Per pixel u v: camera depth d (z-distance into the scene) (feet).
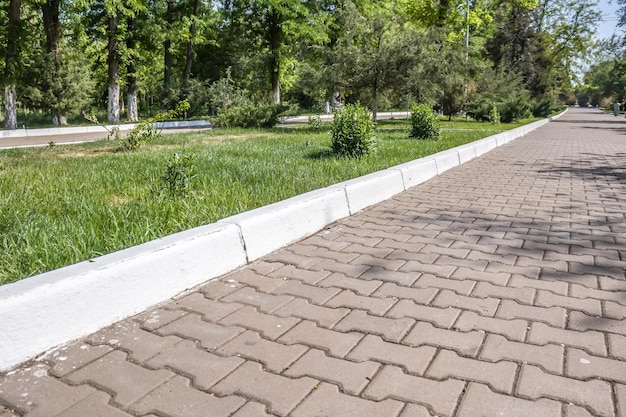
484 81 99.25
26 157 32.99
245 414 6.49
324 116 121.70
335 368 7.61
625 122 111.96
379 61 57.72
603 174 29.22
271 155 31.71
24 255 11.13
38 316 8.07
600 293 10.53
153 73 159.02
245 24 119.24
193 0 108.88
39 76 91.20
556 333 8.69
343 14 60.54
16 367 7.73
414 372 7.45
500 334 8.67
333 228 16.26
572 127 89.51
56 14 91.09
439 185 25.20
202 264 11.28
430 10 111.14
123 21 97.76
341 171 23.88
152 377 7.41
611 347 8.16
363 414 6.46
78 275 8.72
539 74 152.56
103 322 9.09
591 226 16.56
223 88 109.50
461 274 11.77
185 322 9.32
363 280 11.42
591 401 6.68
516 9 149.07
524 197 21.88
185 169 19.04
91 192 19.02
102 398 6.88
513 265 12.43
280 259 13.02
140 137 38.50
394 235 15.35
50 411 6.57
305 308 9.90
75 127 80.89
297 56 124.88
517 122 97.50
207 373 7.50
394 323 9.17
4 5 76.48
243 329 9.00
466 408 6.54
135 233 12.99
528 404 6.62
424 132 47.24
